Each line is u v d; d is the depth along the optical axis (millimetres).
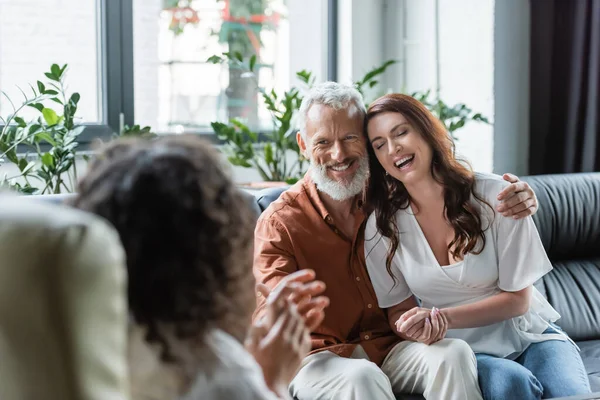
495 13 3805
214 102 4102
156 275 877
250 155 3580
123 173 908
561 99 3889
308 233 2162
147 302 885
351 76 4109
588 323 2799
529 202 2119
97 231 763
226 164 974
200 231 892
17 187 2904
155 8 3928
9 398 719
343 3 4129
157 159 911
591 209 3014
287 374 1126
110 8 3521
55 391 729
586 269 2973
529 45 3922
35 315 729
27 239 736
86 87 3566
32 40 3486
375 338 2201
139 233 879
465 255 2127
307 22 4223
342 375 1972
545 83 3902
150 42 3926
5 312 723
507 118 3906
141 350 901
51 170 2943
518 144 3969
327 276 2176
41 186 3219
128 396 802
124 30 3559
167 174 896
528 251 2121
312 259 2170
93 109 3582
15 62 3463
